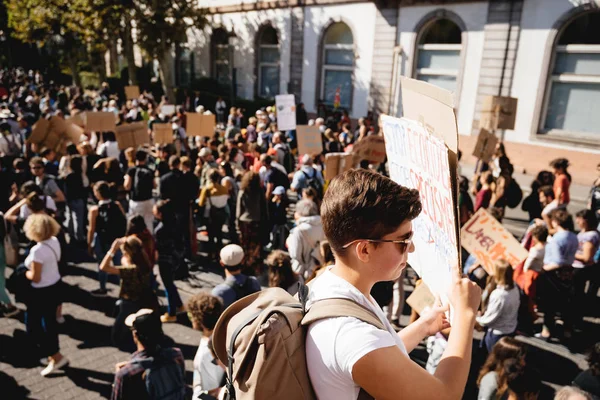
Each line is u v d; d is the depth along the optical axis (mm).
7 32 39062
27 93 21922
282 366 947
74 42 29500
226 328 1175
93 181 7816
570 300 5551
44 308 4832
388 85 16969
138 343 3127
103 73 29062
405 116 1398
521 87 13820
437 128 1169
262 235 7184
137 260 4742
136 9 21312
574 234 5574
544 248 5645
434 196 1231
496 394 3271
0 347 5496
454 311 1099
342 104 19000
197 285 7027
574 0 12406
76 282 7070
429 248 1315
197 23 22438
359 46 17719
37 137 9602
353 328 927
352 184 1036
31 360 5262
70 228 8336
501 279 4555
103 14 21297
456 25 15344
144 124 10234
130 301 4734
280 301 1108
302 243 5250
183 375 3184
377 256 1023
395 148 1497
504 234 4676
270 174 8016
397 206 1000
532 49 13422
